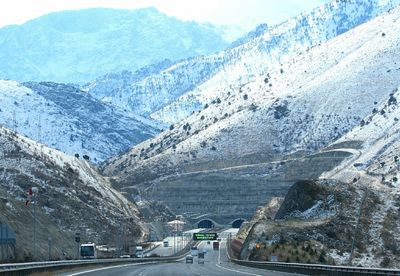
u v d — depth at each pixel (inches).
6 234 5703.7
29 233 7795.3
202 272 3998.5
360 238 7849.4
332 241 7849.4
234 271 4288.9
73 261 4633.4
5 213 7696.9
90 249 7455.7
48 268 3794.3
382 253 7504.9
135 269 4685.0
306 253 7544.3
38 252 7288.4
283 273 3937.0
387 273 2751.0
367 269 2940.5
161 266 5738.2
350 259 7391.7
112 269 4702.3
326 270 3484.3
